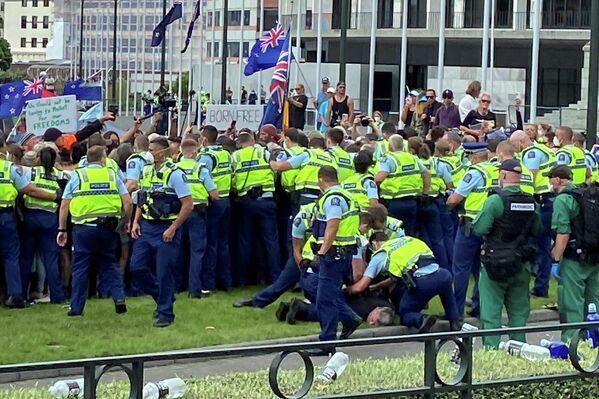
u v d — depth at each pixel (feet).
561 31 213.46
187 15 224.12
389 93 238.68
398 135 67.97
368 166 63.93
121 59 265.75
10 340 54.80
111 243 60.75
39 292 67.00
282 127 100.22
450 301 58.85
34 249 64.54
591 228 52.26
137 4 253.03
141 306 64.69
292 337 57.41
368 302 59.57
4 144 62.54
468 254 62.49
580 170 69.05
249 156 69.87
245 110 100.78
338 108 102.68
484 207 51.34
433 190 68.13
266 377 38.14
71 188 60.13
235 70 200.44
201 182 66.69
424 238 68.59
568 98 227.20
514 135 70.18
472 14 228.02
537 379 37.09
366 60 239.91
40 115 82.38
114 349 53.36
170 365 51.80
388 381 37.09
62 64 319.27
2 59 485.97
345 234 53.62
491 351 42.88
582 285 52.85
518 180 51.90
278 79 100.78
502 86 214.90
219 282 70.59
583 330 38.19
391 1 234.38
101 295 66.85
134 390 29.63
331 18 237.25
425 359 34.76
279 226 71.31
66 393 34.53
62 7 373.61
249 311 64.03
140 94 242.99
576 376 37.88
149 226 59.72
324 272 53.78
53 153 63.67
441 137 71.61
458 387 35.06
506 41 219.61
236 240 71.20
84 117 99.55
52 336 55.98
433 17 230.27
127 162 65.62
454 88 228.84
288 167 68.03
